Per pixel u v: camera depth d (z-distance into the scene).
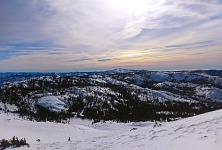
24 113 110.56
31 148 20.44
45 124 42.03
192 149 10.67
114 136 23.19
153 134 18.17
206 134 12.62
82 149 18.14
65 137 32.56
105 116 134.12
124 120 120.00
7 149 20.45
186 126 17.39
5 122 38.66
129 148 14.89
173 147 12.01
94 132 41.16
